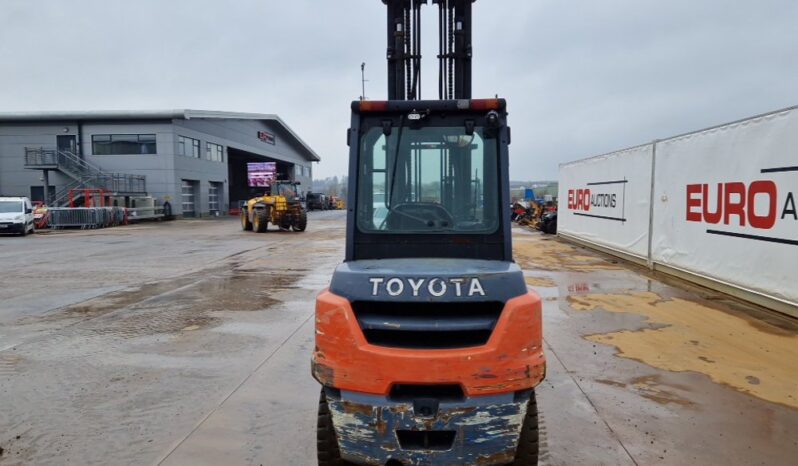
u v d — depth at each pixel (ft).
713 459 11.41
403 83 16.89
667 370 16.88
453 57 17.02
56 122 121.29
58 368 17.80
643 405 14.21
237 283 34.58
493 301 9.39
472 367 9.04
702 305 25.84
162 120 122.62
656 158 35.99
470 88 17.04
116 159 122.93
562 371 16.85
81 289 32.73
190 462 11.51
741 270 26.45
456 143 12.01
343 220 126.31
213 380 16.55
